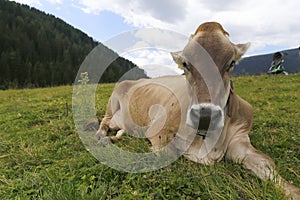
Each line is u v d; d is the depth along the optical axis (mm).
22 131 1944
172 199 876
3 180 1097
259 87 3322
